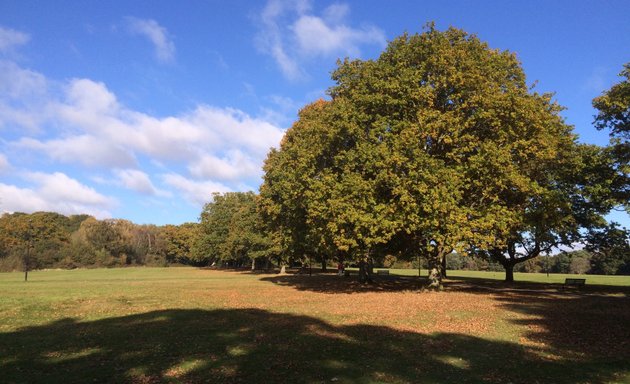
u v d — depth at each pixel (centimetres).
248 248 6875
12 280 4622
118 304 2102
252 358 991
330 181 2527
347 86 3095
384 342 1172
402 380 827
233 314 1731
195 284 3738
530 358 1010
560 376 862
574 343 1180
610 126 2569
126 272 7512
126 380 828
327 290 3005
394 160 2256
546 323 1501
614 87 2484
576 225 3431
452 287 3284
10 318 1653
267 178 4425
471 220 2359
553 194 2600
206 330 1354
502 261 4075
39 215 10950
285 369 899
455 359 995
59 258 10181
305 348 1094
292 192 2927
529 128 2469
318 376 849
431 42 2652
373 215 2333
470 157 2319
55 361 977
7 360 987
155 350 1080
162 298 2411
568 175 3055
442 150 2588
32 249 9688
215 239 8269
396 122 2514
